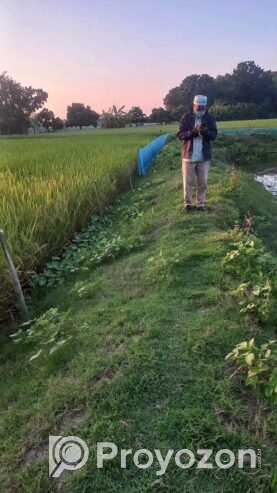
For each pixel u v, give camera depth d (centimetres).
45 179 844
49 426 266
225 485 214
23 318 443
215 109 6612
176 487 213
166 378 286
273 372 253
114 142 2142
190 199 677
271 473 216
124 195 1052
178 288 415
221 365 292
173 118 7806
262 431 241
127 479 222
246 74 8175
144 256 529
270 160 2267
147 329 343
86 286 476
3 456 255
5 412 295
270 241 698
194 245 522
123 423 253
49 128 8106
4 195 668
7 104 6719
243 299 373
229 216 667
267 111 7981
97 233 720
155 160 1611
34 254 525
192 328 339
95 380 296
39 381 318
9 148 1928
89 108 8969
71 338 362
